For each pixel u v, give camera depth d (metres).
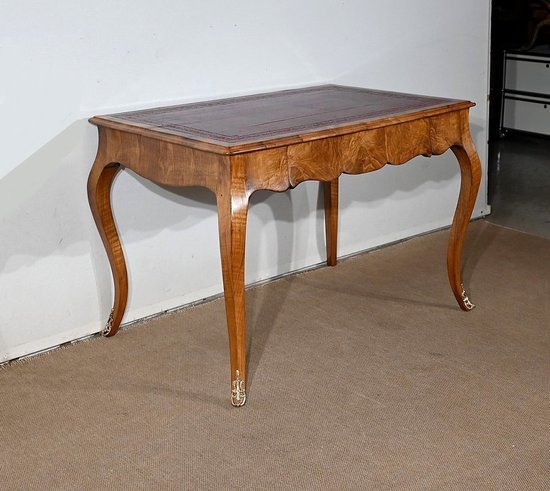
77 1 2.37
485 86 3.58
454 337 2.56
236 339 2.14
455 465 1.92
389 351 2.48
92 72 2.45
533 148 4.98
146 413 2.18
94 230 2.57
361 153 2.28
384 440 2.03
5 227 2.40
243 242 2.05
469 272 3.09
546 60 4.93
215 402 2.23
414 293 2.91
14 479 1.92
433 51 3.35
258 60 2.83
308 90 2.90
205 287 2.90
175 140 2.11
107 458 1.99
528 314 2.72
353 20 3.06
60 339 2.59
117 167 2.46
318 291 2.94
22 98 2.34
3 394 2.30
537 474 1.88
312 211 3.12
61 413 2.19
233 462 1.96
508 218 3.70
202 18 2.65
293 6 2.87
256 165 2.04
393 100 2.62
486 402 2.19
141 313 2.75
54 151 2.43
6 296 2.45
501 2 5.17
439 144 2.50
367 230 3.33
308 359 2.45
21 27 2.29
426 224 3.55
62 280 2.55
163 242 2.74
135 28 2.50
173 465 1.96
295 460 1.96
